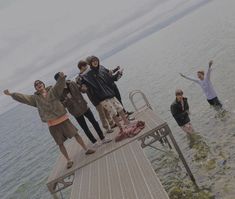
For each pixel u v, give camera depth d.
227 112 18.08
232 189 11.34
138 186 8.27
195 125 18.42
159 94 36.50
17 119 137.88
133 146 11.33
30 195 24.20
